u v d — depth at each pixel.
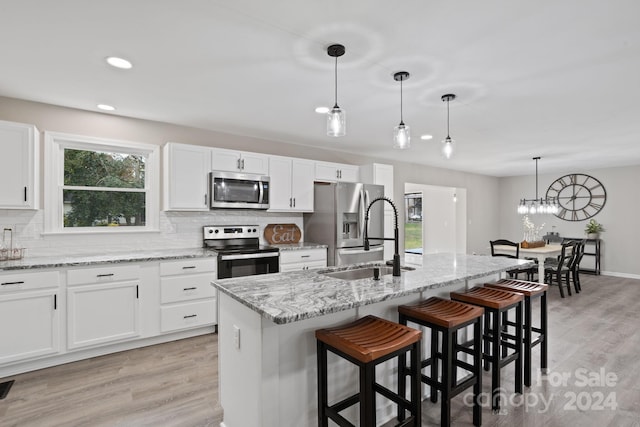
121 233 3.33
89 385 2.31
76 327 2.64
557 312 4.07
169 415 1.98
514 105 2.97
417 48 1.99
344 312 1.77
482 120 3.42
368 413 1.36
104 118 3.23
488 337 2.39
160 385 2.31
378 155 5.36
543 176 7.52
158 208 3.51
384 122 3.50
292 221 4.47
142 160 3.50
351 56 2.09
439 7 1.60
